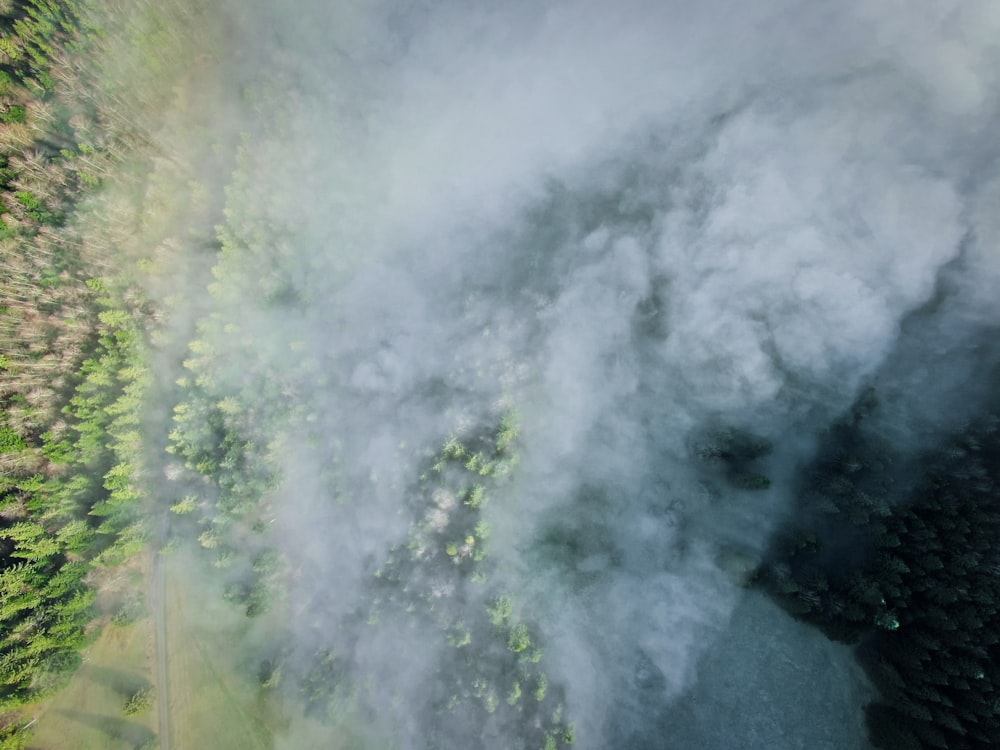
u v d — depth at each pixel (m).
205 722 56.16
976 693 41.91
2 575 54.25
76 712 55.75
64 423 62.25
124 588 59.69
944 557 47.47
